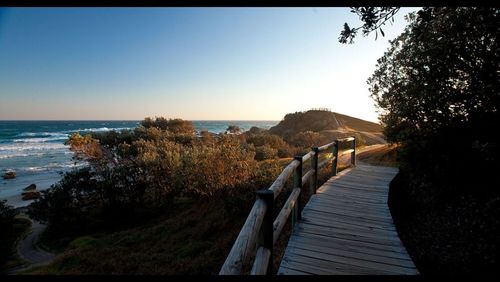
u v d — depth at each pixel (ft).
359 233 12.29
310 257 10.10
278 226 9.00
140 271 25.99
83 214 60.95
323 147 19.47
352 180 23.49
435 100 20.35
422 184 23.13
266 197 7.21
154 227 44.57
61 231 57.26
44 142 211.41
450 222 16.76
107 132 108.47
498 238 13.24
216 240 33.58
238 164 44.21
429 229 16.99
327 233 12.23
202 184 47.96
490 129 17.02
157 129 121.60
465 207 17.20
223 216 39.63
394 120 28.68
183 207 59.31
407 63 23.48
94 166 72.43
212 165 45.62
